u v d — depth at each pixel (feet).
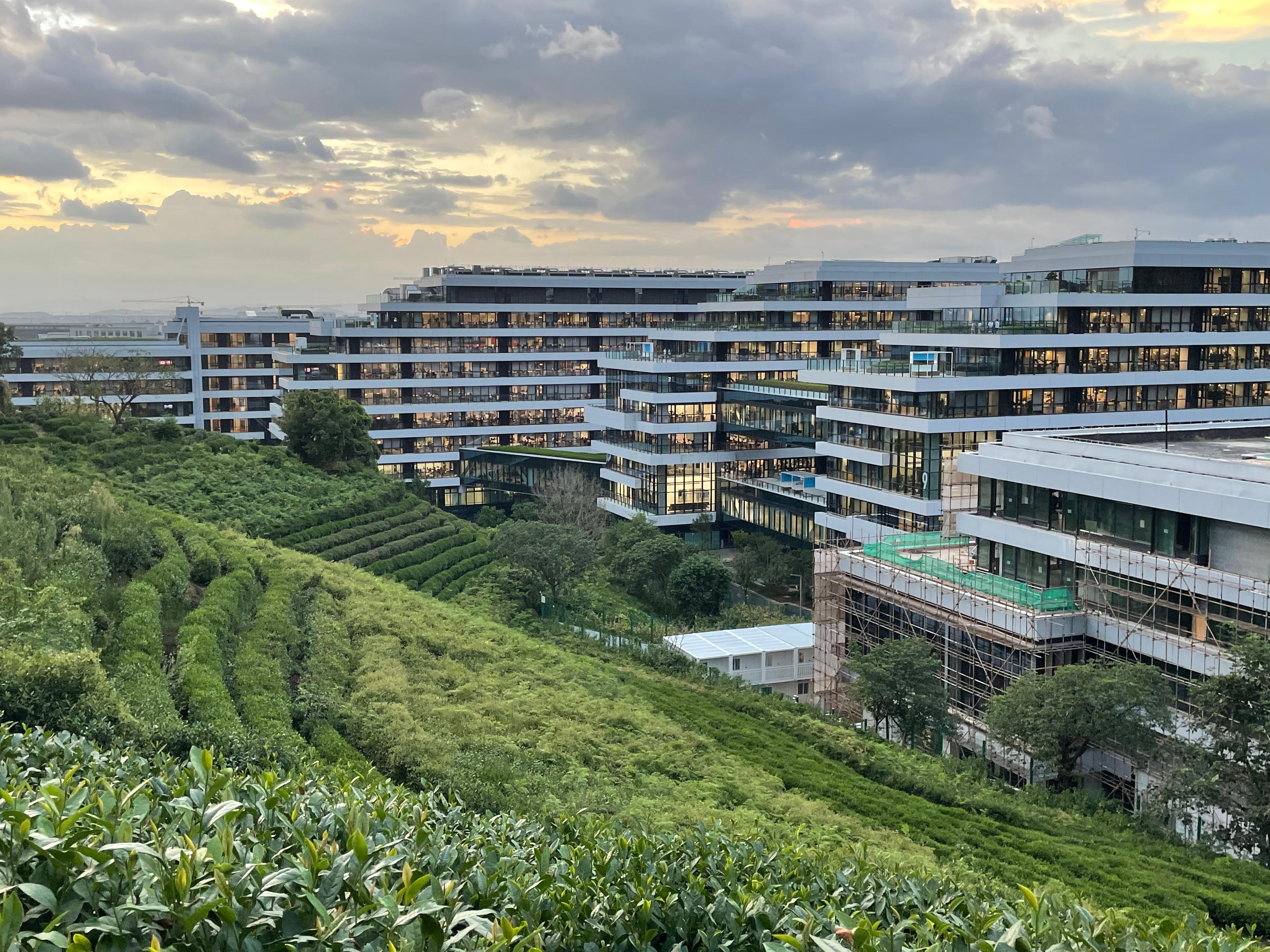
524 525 268.41
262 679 136.05
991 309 301.43
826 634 229.25
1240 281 322.75
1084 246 324.60
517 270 540.11
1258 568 154.20
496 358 481.87
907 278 419.33
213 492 269.85
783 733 175.22
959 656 190.80
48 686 99.40
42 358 453.58
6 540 151.64
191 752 57.67
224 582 174.40
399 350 469.16
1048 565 188.75
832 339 406.82
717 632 246.47
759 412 374.84
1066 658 175.22
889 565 214.28
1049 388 294.46
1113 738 148.15
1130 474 173.06
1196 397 317.22
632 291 515.09
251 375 519.19
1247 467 155.84
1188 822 141.59
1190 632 161.79
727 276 543.80
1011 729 154.10
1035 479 190.49
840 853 109.70
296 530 264.72
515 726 149.89
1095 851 129.18
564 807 114.52
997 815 144.05
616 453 412.57
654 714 170.81
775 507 359.05
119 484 254.27
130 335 552.82
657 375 383.04
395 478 415.03
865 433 306.35
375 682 151.02
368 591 207.41
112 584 164.14
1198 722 142.72
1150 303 306.76
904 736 187.32
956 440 284.41
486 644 192.13
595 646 223.51
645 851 59.41
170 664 135.85
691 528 387.34
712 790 135.33
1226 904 111.34
